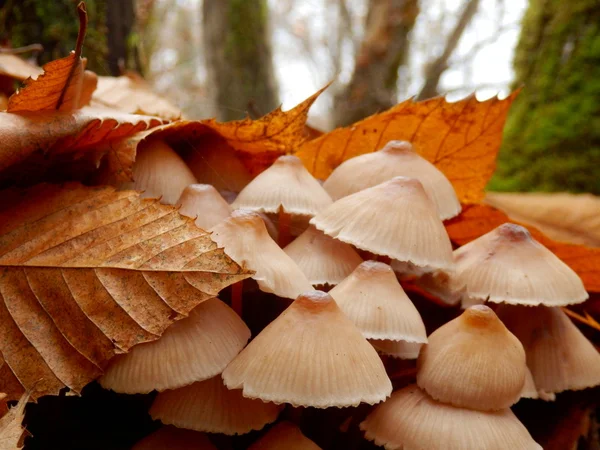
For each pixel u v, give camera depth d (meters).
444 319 0.15
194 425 0.10
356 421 0.12
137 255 0.10
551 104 0.33
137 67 0.26
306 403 0.09
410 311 0.11
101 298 0.10
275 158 0.15
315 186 0.13
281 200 0.12
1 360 0.09
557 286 0.12
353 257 0.12
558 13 0.33
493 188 0.34
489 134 0.16
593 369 0.13
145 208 0.10
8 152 0.10
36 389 0.09
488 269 0.12
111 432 0.13
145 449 0.11
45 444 0.12
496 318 0.11
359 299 0.11
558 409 0.15
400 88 0.71
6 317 0.10
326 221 0.12
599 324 0.17
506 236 0.12
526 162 0.33
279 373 0.09
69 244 0.10
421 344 0.11
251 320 0.13
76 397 0.13
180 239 0.10
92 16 0.23
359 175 0.13
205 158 0.14
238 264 0.10
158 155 0.12
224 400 0.10
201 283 0.10
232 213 0.11
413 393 0.11
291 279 0.11
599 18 0.32
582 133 0.32
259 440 0.11
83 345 0.10
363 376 0.09
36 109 0.11
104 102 0.21
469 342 0.11
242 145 0.14
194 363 0.10
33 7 0.22
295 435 0.11
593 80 0.32
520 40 0.35
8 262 0.10
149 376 0.10
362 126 0.16
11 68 0.18
